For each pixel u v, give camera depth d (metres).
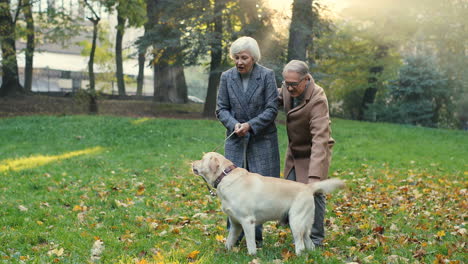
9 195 6.75
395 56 26.61
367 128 18.23
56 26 24.61
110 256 4.14
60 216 5.50
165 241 4.62
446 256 4.16
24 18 25.34
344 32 25.34
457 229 5.11
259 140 4.31
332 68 25.06
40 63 50.75
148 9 23.34
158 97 26.23
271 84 4.25
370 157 11.55
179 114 22.08
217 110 4.41
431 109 24.30
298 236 3.89
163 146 13.04
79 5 24.39
